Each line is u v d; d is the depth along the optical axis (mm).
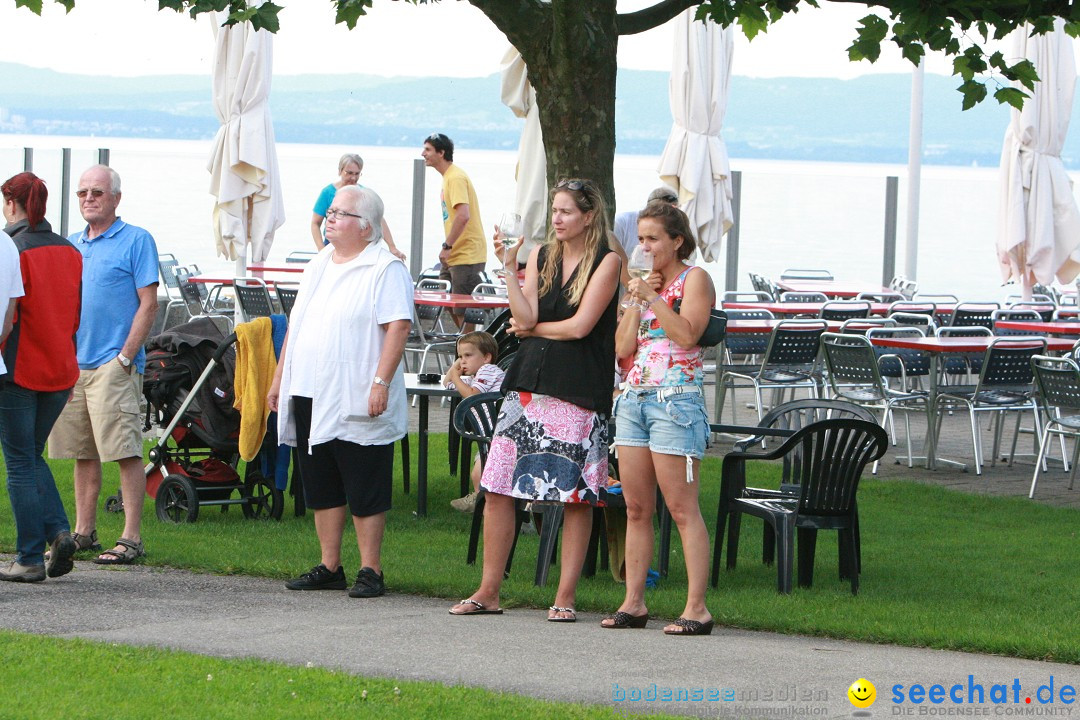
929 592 16766
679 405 13789
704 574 13984
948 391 27469
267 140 34812
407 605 15203
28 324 15609
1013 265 39312
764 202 46750
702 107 35031
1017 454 29766
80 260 16156
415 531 20203
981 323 34094
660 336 13961
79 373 16953
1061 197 38719
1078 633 14219
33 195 15828
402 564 17469
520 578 16906
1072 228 38750
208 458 21328
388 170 44469
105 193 17359
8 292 15117
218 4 18234
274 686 10859
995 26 20047
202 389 20344
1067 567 18531
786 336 28547
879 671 12289
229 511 21656
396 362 15516
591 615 15000
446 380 21484
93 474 18016
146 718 9922
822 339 27703
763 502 17109
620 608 14547
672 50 35219
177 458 21188
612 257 14055
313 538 19297
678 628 13844
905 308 35031
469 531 20328
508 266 14180
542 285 14273
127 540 17453
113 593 15258
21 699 10289
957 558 19094
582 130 20453
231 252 35156
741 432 17766
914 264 44625
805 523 16578
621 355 14523
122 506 21000
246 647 12500
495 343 21234
